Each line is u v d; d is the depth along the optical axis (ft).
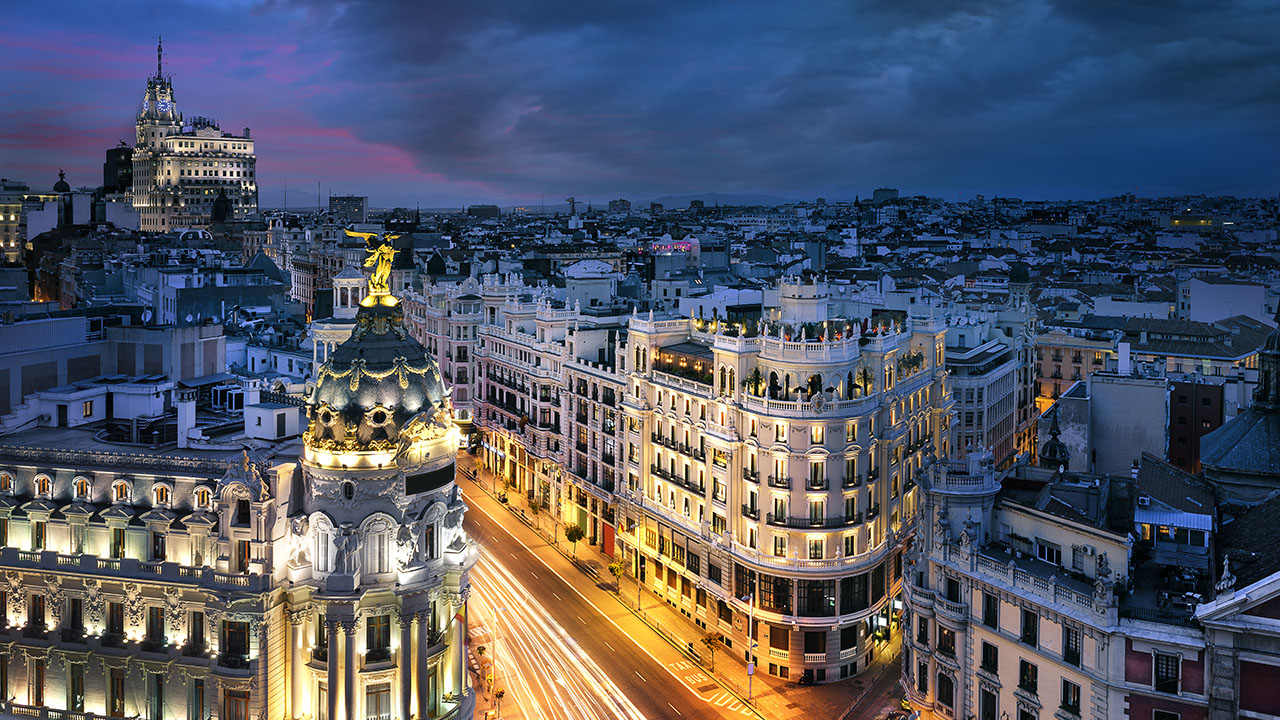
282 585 240.32
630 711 313.73
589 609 393.70
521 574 427.74
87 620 246.27
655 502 406.62
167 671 240.73
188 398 306.14
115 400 321.32
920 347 406.00
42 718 246.06
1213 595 217.15
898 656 358.43
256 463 247.91
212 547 241.14
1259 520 257.34
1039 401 614.75
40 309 498.69
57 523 248.73
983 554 249.75
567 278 570.46
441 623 257.14
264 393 362.74
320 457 242.37
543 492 515.50
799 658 338.95
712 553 369.09
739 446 356.38
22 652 247.91
